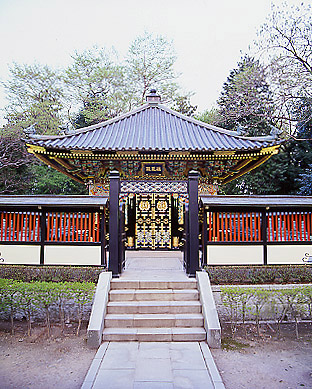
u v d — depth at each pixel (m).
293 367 4.86
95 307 5.86
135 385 4.09
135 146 9.92
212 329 5.44
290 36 16.12
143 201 11.09
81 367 4.76
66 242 7.42
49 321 6.69
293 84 16.58
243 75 19.05
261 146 9.66
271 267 7.38
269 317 6.98
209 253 7.45
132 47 27.14
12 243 7.49
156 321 5.77
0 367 4.78
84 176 12.00
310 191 16.50
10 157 21.25
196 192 7.00
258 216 7.57
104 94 27.09
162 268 7.91
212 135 11.33
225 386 4.27
